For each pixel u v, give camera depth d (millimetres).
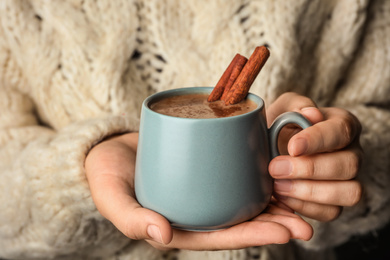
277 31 549
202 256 549
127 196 343
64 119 560
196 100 370
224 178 320
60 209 440
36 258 512
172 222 332
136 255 544
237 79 359
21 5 530
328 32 594
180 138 316
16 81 563
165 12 554
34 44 537
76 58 539
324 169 358
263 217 347
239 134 319
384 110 605
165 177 323
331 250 706
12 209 475
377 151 550
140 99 559
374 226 563
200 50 565
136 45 556
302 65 584
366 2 574
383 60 605
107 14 544
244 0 555
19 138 528
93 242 484
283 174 350
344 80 627
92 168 384
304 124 351
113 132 439
